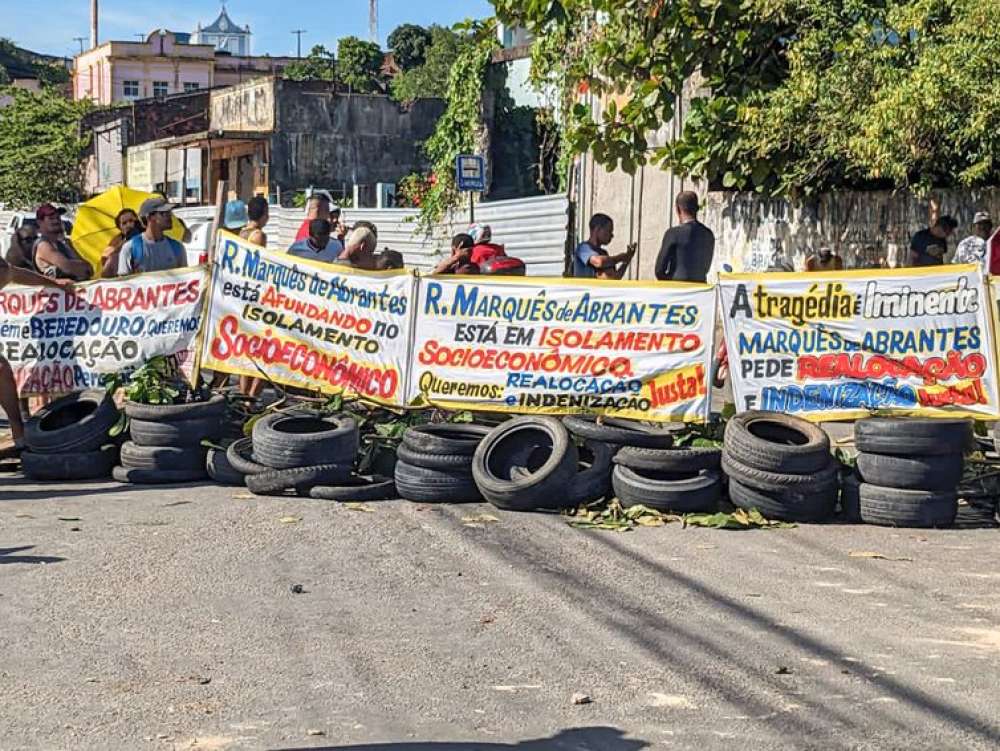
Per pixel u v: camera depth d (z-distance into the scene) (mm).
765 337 10492
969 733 5445
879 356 10375
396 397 11094
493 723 5516
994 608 7336
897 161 15258
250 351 11328
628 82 16172
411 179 38688
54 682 5992
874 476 9555
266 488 10188
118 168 56875
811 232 18719
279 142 42781
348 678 6070
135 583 7680
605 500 9914
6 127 63375
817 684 6035
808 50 15992
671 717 5605
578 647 6562
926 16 14664
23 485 10797
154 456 10742
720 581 7871
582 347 10805
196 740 5289
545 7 15250
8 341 11664
